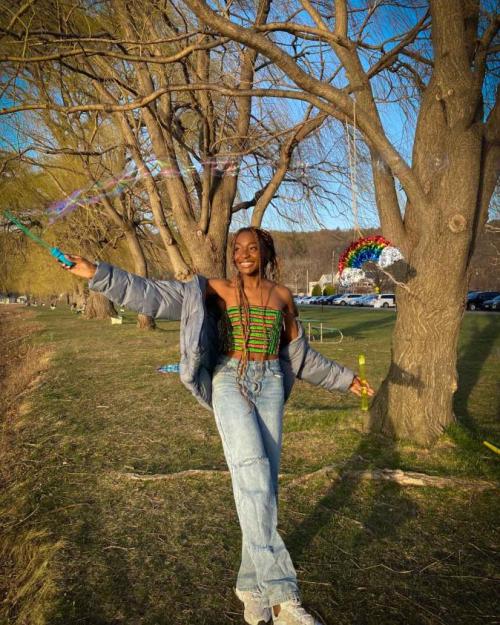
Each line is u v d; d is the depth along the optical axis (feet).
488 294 124.67
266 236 8.71
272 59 13.25
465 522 11.42
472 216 14.73
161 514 12.07
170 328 74.79
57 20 23.86
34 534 11.37
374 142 14.43
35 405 24.81
